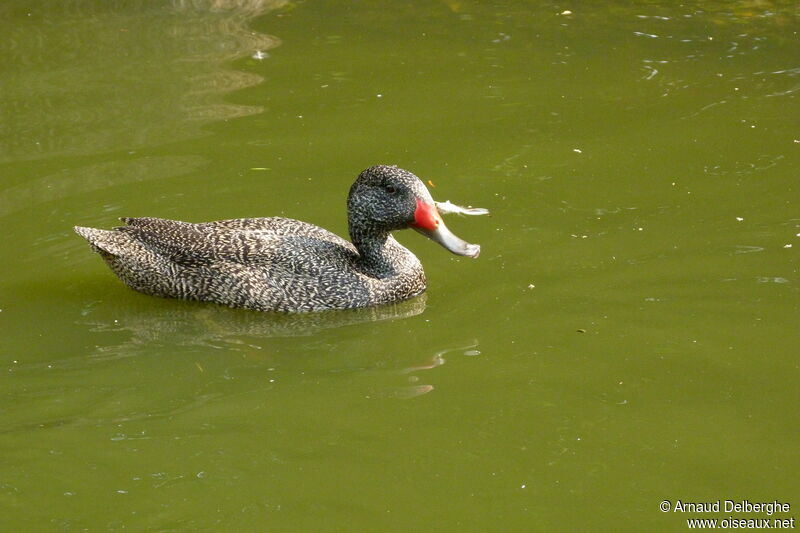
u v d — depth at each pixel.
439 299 13.54
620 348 12.13
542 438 10.50
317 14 23.67
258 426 10.80
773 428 10.55
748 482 9.77
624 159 17.02
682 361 11.83
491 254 14.40
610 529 9.18
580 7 24.06
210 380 11.77
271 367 12.05
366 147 17.52
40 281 13.88
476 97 19.44
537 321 12.80
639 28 22.78
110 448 10.43
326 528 9.23
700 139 17.59
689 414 10.84
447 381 11.62
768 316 12.66
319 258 13.57
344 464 10.14
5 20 22.69
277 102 19.17
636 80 20.08
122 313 13.27
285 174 16.59
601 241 14.61
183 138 17.72
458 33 22.62
